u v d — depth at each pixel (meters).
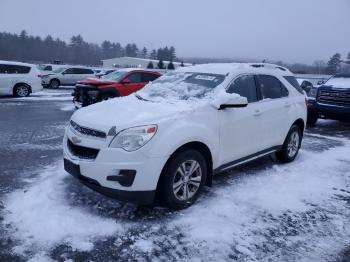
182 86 4.57
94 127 3.48
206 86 4.42
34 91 15.99
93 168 3.38
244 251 3.07
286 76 5.72
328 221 3.70
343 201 4.26
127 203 3.86
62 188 4.21
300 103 5.78
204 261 2.91
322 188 4.66
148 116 3.56
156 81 5.18
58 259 2.84
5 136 7.24
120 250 3.01
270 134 5.07
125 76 10.80
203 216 3.66
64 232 3.23
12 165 5.17
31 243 3.04
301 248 3.16
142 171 3.34
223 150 4.20
